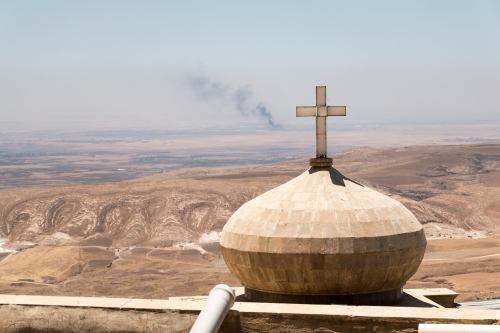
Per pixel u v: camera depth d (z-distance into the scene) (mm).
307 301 25062
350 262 24391
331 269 24438
